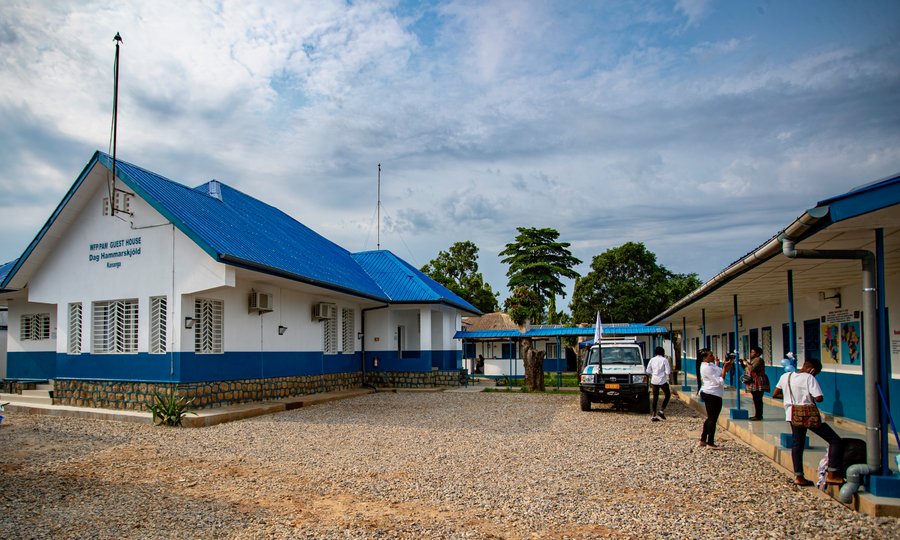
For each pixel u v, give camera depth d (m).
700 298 13.12
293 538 5.32
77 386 14.78
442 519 5.90
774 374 16.12
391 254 28.12
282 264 15.62
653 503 6.46
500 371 32.59
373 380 23.53
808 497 6.60
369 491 7.02
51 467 8.20
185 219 13.73
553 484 7.33
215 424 12.58
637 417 14.28
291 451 9.58
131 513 6.04
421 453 9.43
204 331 14.28
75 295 15.13
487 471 8.09
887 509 5.80
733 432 11.55
